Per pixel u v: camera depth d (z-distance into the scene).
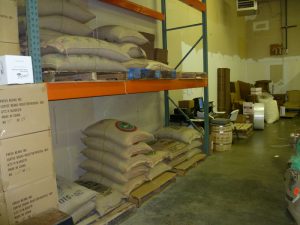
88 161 2.87
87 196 2.09
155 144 3.57
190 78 3.51
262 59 9.85
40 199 1.61
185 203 2.68
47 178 1.65
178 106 4.86
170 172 3.22
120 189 2.55
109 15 3.44
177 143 3.66
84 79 2.00
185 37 5.45
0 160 1.43
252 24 9.89
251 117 6.50
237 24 9.02
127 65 2.53
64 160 2.88
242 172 3.52
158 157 3.02
